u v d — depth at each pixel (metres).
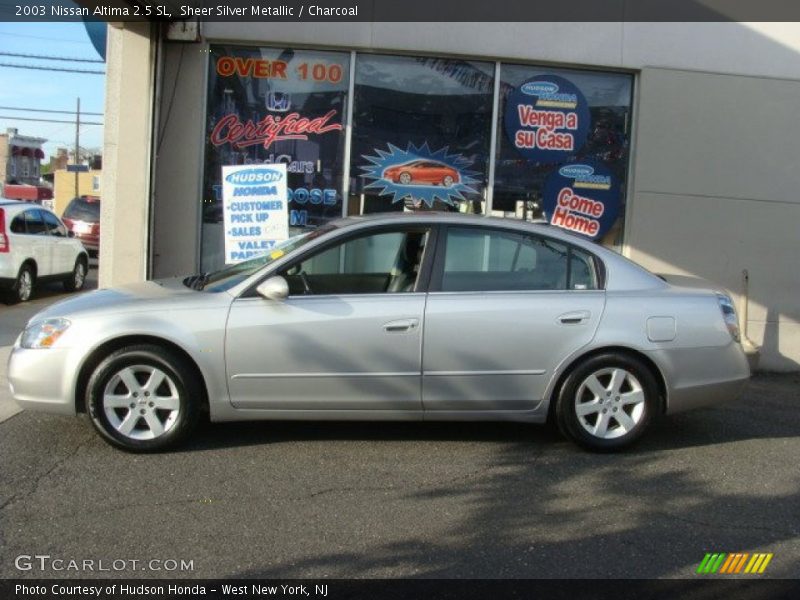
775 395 7.91
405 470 5.28
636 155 8.99
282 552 4.07
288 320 5.31
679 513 4.70
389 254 5.61
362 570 3.90
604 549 4.20
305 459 5.41
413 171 8.82
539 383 5.55
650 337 5.59
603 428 5.67
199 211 8.47
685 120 8.97
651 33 8.87
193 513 4.49
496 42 8.64
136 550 4.04
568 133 9.03
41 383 5.25
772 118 9.07
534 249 5.71
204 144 8.47
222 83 8.50
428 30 8.54
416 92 8.76
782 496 5.02
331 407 5.43
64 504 4.55
